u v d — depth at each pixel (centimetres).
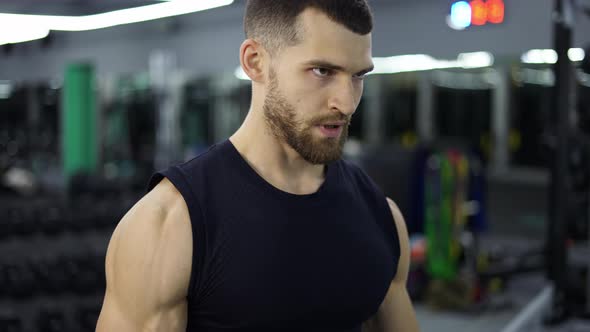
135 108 1020
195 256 70
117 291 72
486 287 413
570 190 309
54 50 934
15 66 1016
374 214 85
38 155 1079
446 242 403
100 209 712
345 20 68
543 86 880
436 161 413
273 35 71
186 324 73
